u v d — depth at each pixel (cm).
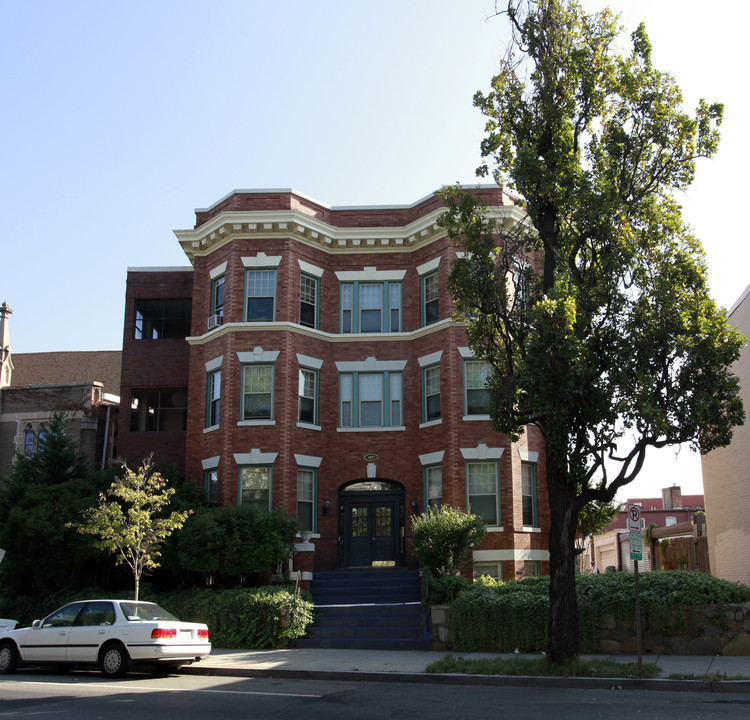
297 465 2427
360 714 1025
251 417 2445
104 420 3089
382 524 2503
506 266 1555
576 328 1382
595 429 1403
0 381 3497
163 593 2153
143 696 1216
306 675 1455
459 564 2020
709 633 1512
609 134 1498
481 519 2228
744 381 2344
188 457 2561
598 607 1570
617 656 1509
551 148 1519
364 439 2531
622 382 1320
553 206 1521
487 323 1572
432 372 2514
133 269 2952
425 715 1008
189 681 1420
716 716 962
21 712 1065
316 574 2327
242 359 2473
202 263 2725
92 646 1491
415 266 2638
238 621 1906
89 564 2375
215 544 2081
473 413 2389
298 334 2519
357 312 2644
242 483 2402
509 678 1302
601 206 1400
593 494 1420
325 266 2661
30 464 2491
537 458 2416
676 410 1350
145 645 1449
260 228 2556
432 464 2423
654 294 1383
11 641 1575
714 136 1455
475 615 1688
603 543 4400
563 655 1343
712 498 2720
